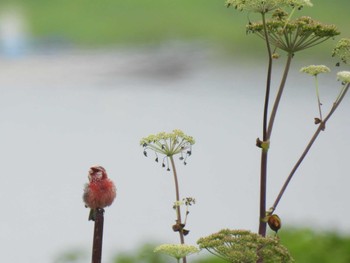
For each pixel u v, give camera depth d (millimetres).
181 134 5875
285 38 5887
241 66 53562
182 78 50219
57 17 67750
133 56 56844
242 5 5762
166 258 11664
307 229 11852
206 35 63781
